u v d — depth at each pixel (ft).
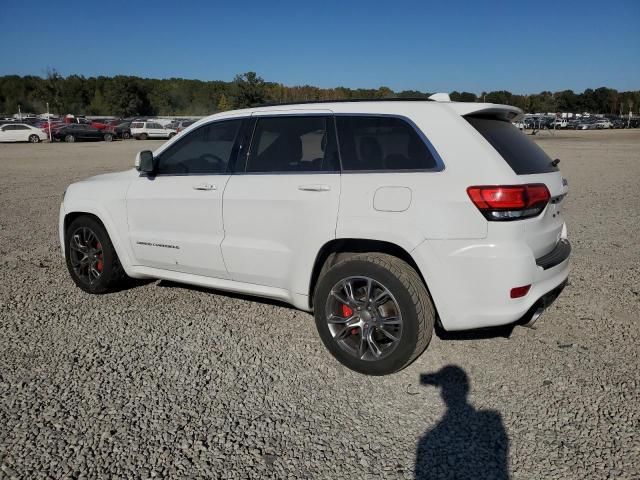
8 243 24.54
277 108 13.51
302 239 12.41
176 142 15.08
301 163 12.78
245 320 15.06
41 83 291.17
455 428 10.01
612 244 24.00
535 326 14.55
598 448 9.35
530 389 11.33
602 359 12.65
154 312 15.60
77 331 14.24
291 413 10.49
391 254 12.01
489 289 10.73
